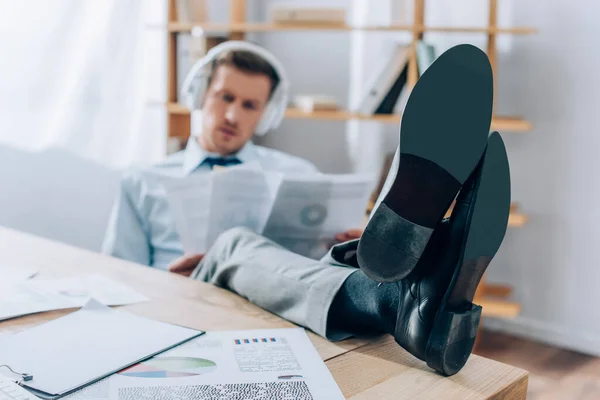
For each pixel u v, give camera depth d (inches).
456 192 32.3
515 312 101.9
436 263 33.9
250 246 46.9
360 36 123.8
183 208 63.4
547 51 104.7
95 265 52.0
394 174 32.6
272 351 35.4
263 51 81.2
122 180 78.4
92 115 99.9
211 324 39.5
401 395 31.0
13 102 91.4
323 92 129.6
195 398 29.3
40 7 92.1
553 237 106.7
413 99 31.2
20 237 60.7
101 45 99.5
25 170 93.7
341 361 34.8
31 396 28.6
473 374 34.1
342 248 39.2
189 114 111.5
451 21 113.5
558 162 105.2
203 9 111.4
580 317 105.0
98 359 33.2
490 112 32.7
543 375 92.3
